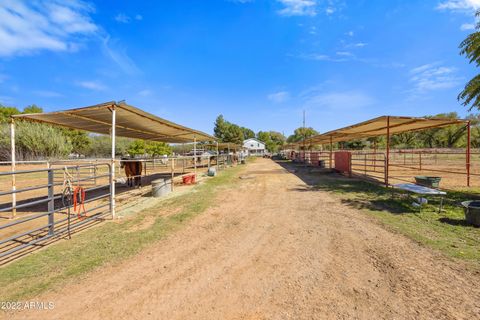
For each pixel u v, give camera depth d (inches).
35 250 143.4
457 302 88.0
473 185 340.5
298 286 102.0
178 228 182.2
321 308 86.9
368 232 163.3
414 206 219.1
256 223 193.0
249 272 115.1
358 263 120.8
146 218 210.4
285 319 81.6
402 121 342.0
